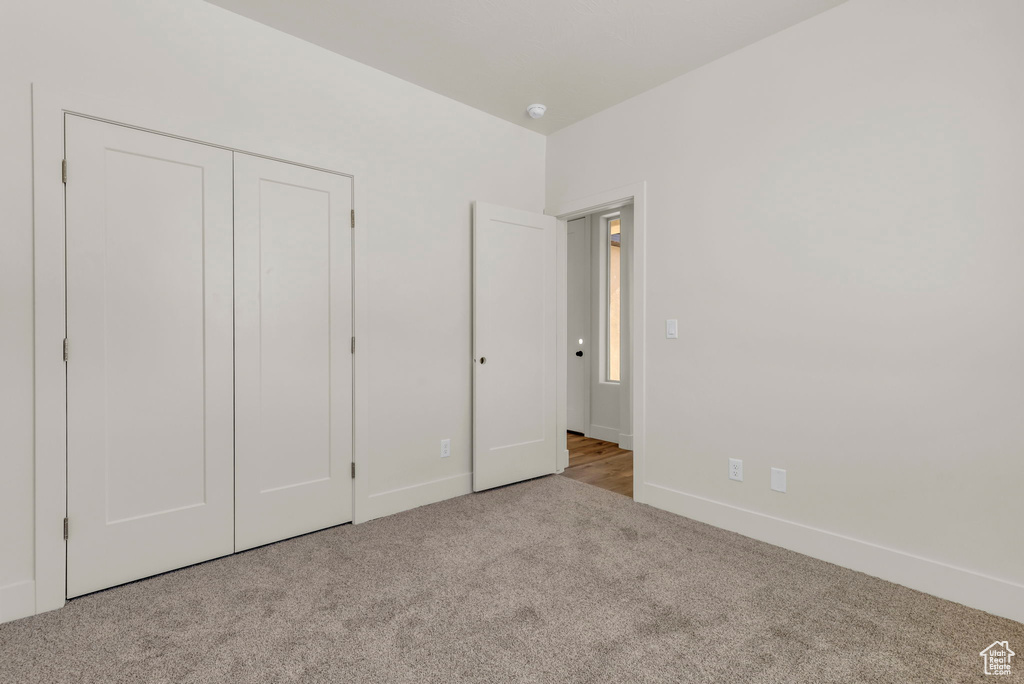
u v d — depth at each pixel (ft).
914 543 6.46
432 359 9.80
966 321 6.05
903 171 6.52
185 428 6.98
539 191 11.87
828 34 7.18
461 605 5.98
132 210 6.53
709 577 6.70
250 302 7.54
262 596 6.19
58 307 5.97
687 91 9.00
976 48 5.97
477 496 10.17
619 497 10.12
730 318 8.36
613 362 16.43
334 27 7.72
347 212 8.61
